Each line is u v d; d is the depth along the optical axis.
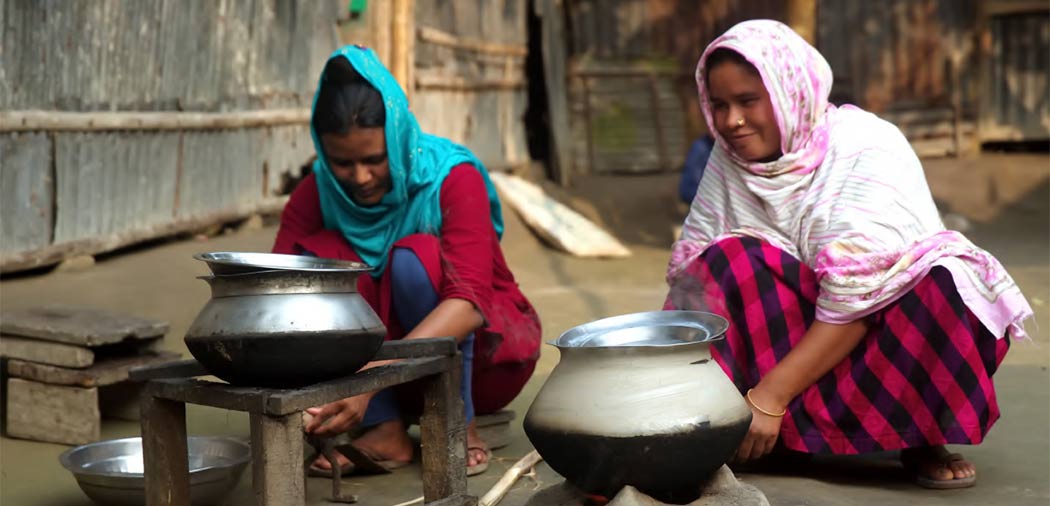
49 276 5.78
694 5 12.29
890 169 2.74
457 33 9.84
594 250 7.88
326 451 2.61
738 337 2.85
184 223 6.90
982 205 10.77
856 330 2.69
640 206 10.54
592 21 12.18
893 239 2.68
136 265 6.11
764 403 2.69
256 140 7.75
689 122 12.38
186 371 2.21
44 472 2.99
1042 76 12.40
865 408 2.71
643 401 2.08
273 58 7.84
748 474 2.85
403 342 2.31
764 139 2.83
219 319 2.02
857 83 12.45
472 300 2.76
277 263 2.19
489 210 2.92
